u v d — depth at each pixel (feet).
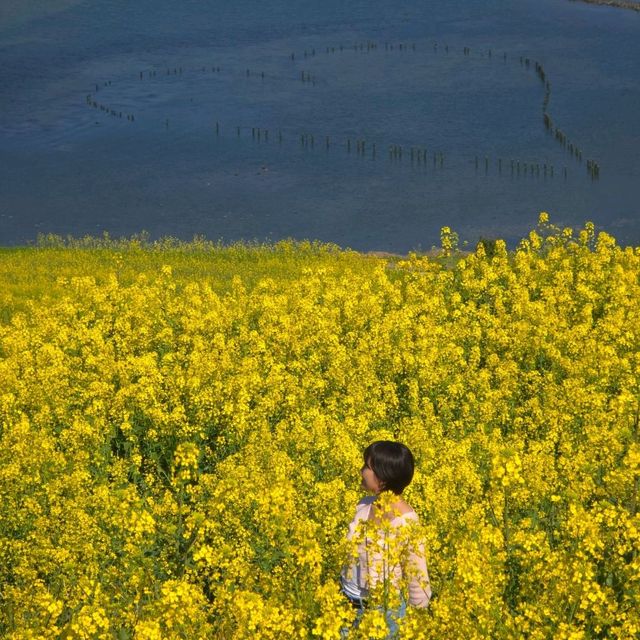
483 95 370.73
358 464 40.47
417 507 35.24
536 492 35.70
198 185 285.02
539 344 63.36
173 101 377.09
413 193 271.90
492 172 288.10
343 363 60.95
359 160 302.45
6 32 502.79
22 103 376.27
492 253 95.71
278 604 24.98
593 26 482.69
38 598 27.07
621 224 244.42
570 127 325.42
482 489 39.93
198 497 39.17
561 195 266.77
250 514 35.94
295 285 83.87
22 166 305.53
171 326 76.84
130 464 47.29
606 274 81.41
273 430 53.47
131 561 32.07
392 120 344.08
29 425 51.03
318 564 26.12
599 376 57.36
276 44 478.59
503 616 25.75
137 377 61.82
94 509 38.86
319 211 260.21
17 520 38.58
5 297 93.61
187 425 49.65
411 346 62.80
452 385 55.26
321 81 402.72
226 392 54.13
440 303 78.23
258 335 69.51
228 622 26.76
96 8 562.66
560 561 25.29
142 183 288.10
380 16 541.75
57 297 97.35
